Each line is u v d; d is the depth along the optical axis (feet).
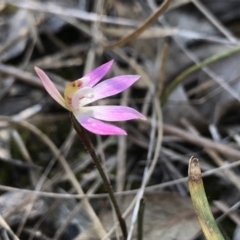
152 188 1.15
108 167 1.23
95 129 0.94
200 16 1.50
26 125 1.24
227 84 1.29
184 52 1.38
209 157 1.24
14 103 1.32
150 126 1.27
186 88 1.34
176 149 1.26
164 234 1.11
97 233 1.11
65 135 1.27
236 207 1.14
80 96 0.95
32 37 1.46
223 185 1.19
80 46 1.47
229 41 1.32
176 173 1.21
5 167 1.22
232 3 1.53
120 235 1.11
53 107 1.31
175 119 1.28
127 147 1.26
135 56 1.39
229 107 1.27
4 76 1.37
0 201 1.17
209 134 1.28
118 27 1.50
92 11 1.54
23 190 1.14
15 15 1.52
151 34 1.41
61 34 1.51
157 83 1.34
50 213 1.15
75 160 1.24
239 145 1.23
